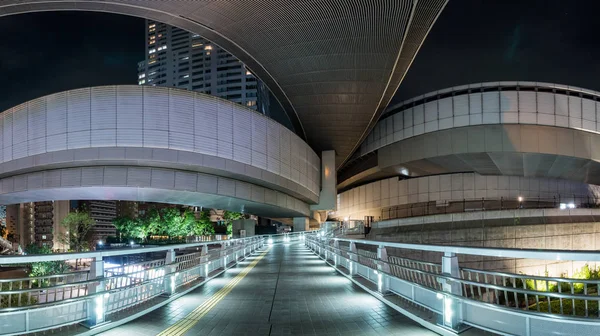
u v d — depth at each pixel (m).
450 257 6.62
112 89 32.06
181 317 8.14
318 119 53.03
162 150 32.69
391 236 41.97
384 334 6.71
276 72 43.12
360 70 42.03
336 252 16.83
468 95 50.31
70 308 6.96
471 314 6.27
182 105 33.88
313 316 8.09
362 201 69.12
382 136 58.88
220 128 36.12
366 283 11.62
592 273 33.28
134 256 48.84
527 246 37.88
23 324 6.31
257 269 17.25
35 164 33.00
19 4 28.34
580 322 4.70
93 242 118.38
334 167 61.22
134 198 38.78
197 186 36.31
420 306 8.08
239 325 7.47
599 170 52.75
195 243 12.69
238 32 35.62
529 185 56.44
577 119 48.50
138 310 8.34
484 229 38.22
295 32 35.41
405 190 60.91
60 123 32.19
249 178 39.38
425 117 53.25
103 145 31.55
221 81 129.25
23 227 130.50
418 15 32.56
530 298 18.94
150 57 138.12
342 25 34.09
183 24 34.28
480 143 50.22
